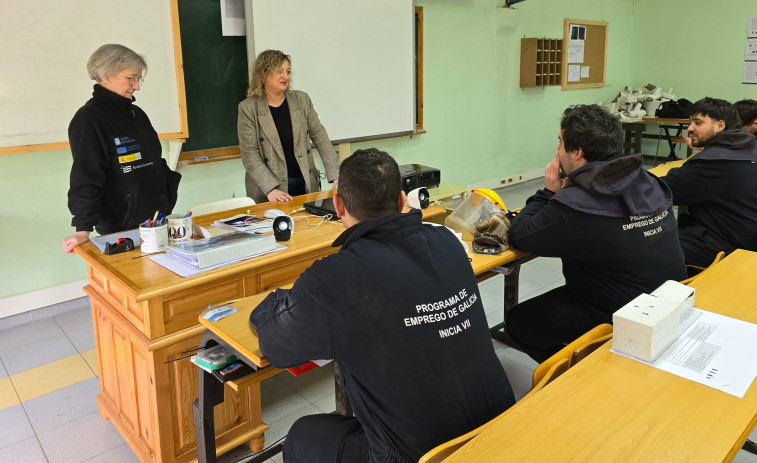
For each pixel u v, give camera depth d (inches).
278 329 50.7
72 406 101.3
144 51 136.9
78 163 91.5
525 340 89.2
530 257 93.4
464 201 95.2
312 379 110.2
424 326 47.8
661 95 315.6
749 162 104.7
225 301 79.2
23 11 118.8
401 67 203.0
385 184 51.7
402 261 48.6
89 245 87.7
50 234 138.6
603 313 79.0
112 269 76.3
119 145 96.0
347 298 46.8
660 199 74.9
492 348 53.6
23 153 129.5
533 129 280.5
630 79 341.1
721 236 108.5
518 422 44.8
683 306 61.6
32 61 121.9
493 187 265.9
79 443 90.9
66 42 125.6
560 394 48.3
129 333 77.4
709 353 54.0
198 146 158.6
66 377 111.0
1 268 132.3
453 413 48.1
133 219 100.0
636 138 309.0
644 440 42.1
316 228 96.1
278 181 129.9
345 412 73.2
